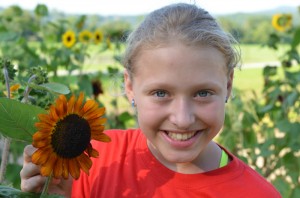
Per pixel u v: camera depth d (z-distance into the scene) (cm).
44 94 149
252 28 800
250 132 370
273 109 389
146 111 138
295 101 384
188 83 133
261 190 146
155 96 137
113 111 454
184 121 133
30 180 135
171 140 139
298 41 425
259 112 380
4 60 165
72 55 487
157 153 154
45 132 119
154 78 135
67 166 123
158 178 150
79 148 123
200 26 141
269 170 356
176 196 147
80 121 123
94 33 524
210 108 135
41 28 570
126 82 154
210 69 134
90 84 423
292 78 406
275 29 530
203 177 147
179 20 143
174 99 135
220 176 147
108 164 159
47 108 146
